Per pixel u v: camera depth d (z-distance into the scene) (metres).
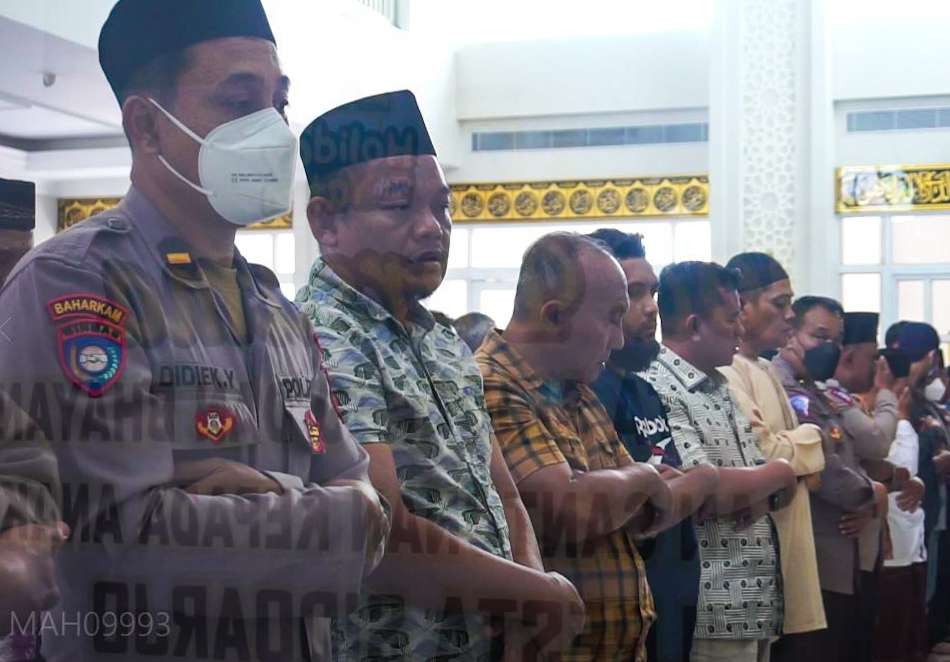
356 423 1.23
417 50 7.17
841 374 3.07
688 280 2.07
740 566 1.92
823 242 7.57
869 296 7.46
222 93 1.07
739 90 7.80
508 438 1.52
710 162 7.83
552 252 1.60
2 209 1.33
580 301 1.58
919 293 7.33
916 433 3.40
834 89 7.63
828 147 7.61
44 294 0.95
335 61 5.65
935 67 7.47
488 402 1.53
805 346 2.75
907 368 3.40
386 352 1.30
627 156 8.06
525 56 8.12
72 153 7.56
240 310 1.10
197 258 1.07
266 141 1.08
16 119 7.05
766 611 1.98
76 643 0.95
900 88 7.53
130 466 0.94
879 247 7.48
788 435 2.31
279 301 1.17
